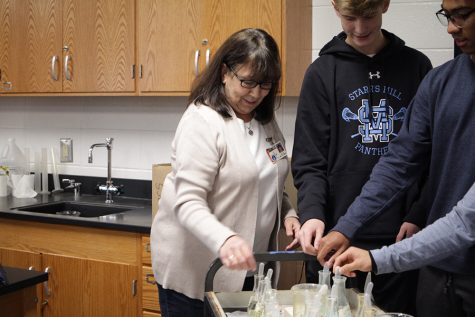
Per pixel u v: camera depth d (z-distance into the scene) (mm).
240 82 1695
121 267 2789
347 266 1422
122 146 3523
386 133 1966
